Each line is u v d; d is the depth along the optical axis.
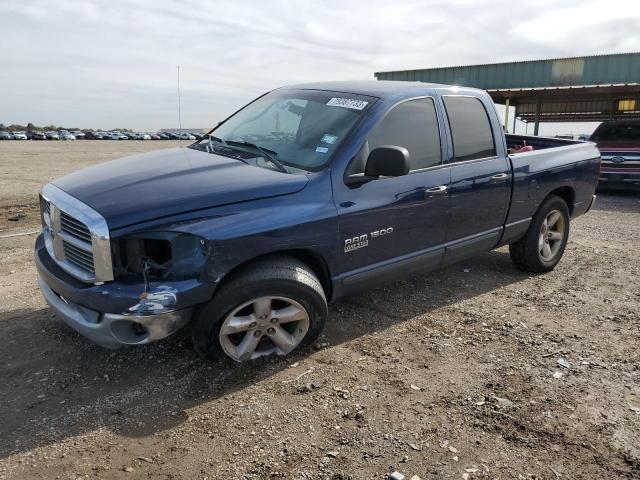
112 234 2.91
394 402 3.13
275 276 3.26
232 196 3.19
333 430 2.86
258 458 2.63
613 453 2.72
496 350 3.83
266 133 4.19
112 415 2.96
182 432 2.82
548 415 3.03
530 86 19.33
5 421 2.89
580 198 5.89
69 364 3.50
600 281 5.40
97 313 3.05
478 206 4.59
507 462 2.63
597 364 3.64
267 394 3.18
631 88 18.00
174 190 3.18
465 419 2.98
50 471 2.51
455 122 4.46
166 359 3.56
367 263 3.86
